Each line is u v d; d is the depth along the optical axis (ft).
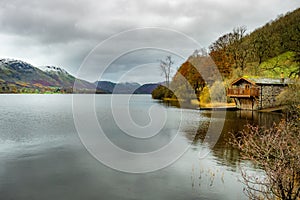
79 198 32.27
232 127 79.51
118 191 34.12
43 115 132.57
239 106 138.92
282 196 18.81
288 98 101.86
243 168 40.98
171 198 31.81
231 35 190.90
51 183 37.01
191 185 35.40
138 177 38.81
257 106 129.59
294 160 18.97
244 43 192.85
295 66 166.61
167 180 37.55
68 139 68.54
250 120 93.86
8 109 170.71
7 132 80.79
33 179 38.60
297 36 165.17
